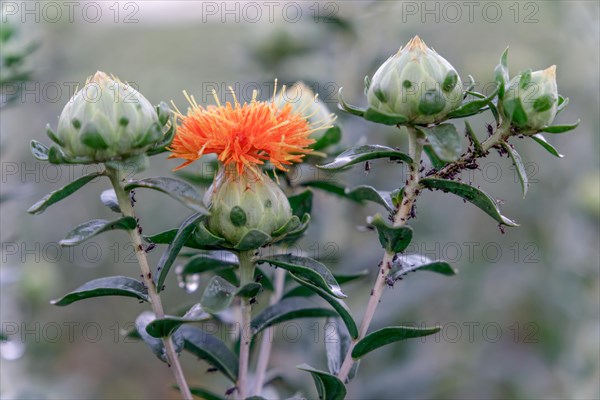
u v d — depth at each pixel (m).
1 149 3.65
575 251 4.78
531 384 5.09
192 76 6.08
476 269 5.00
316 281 1.80
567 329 4.95
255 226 1.80
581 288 4.79
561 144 4.92
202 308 1.72
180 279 2.56
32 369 4.51
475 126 4.74
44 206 1.67
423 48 1.74
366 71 4.04
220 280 1.79
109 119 1.64
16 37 3.28
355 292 4.79
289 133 1.83
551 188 4.98
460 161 1.85
